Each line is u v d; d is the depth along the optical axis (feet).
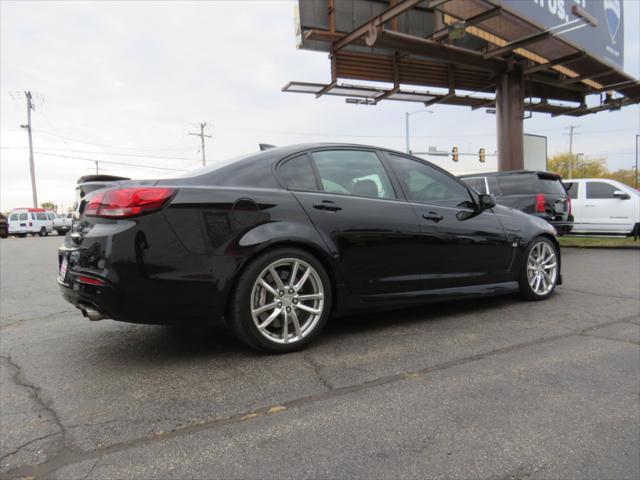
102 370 9.49
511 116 46.83
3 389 8.61
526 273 15.01
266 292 10.04
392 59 45.19
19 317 15.08
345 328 12.28
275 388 8.39
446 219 12.88
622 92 58.29
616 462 6.03
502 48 40.04
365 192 11.85
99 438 6.73
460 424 7.00
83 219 9.54
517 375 8.90
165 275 8.88
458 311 14.12
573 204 37.70
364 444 6.47
